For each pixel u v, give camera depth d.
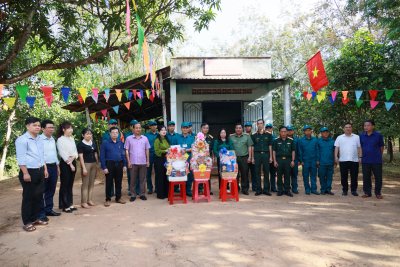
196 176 5.61
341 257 2.95
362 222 4.11
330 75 9.01
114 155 5.61
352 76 8.64
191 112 9.81
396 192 6.32
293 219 4.31
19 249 3.33
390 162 12.50
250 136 6.48
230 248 3.22
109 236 3.70
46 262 2.96
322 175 6.28
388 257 2.94
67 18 7.39
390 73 7.98
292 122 13.21
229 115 12.55
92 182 5.55
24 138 4.04
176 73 9.26
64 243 3.49
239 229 3.86
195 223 4.16
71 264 2.90
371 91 5.85
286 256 2.99
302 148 6.44
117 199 5.73
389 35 7.62
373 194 6.15
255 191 6.79
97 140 17.34
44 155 4.64
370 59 8.34
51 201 4.83
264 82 8.72
